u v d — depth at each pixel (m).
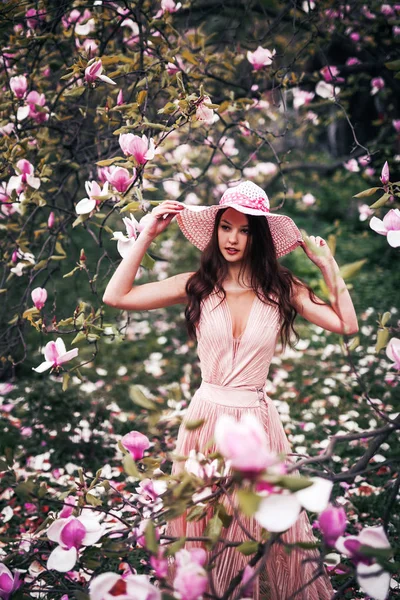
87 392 5.34
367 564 1.69
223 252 2.61
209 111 2.77
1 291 3.45
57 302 7.53
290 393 5.22
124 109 2.94
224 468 1.87
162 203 2.59
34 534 2.15
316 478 1.60
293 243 2.72
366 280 8.30
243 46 4.38
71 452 4.34
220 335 2.56
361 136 8.05
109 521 2.51
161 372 5.96
